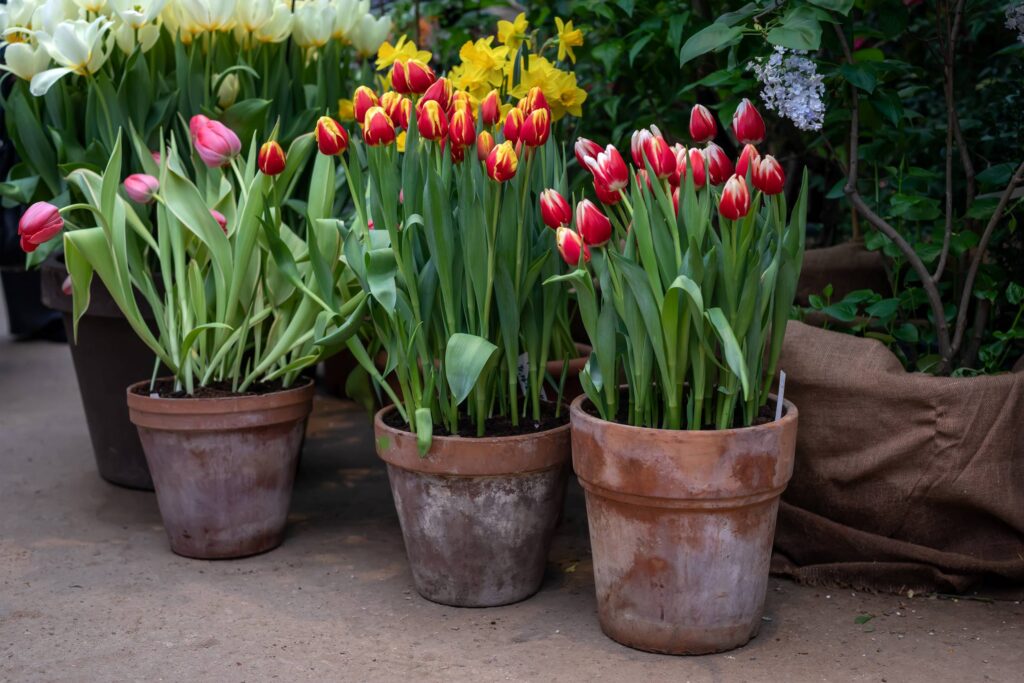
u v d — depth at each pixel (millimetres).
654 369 2043
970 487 2174
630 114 3355
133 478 3088
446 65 3879
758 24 2270
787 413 2033
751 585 2002
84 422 3889
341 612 2246
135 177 2457
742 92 2807
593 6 2898
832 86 2535
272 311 2691
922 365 2559
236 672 1969
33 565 2516
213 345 2646
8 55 2594
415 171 2133
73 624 2188
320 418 3887
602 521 2029
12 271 5277
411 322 2201
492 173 1969
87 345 2990
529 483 2201
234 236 2549
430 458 2158
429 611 2248
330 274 2361
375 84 2998
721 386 1963
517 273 2150
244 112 2791
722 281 1896
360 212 2234
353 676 1947
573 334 3111
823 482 2322
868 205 2818
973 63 3018
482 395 2191
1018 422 2174
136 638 2119
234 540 2539
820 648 2025
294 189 2980
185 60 2777
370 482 3166
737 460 1883
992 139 2707
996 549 2244
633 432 1897
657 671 1943
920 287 2752
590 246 1950
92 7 2674
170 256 2768
